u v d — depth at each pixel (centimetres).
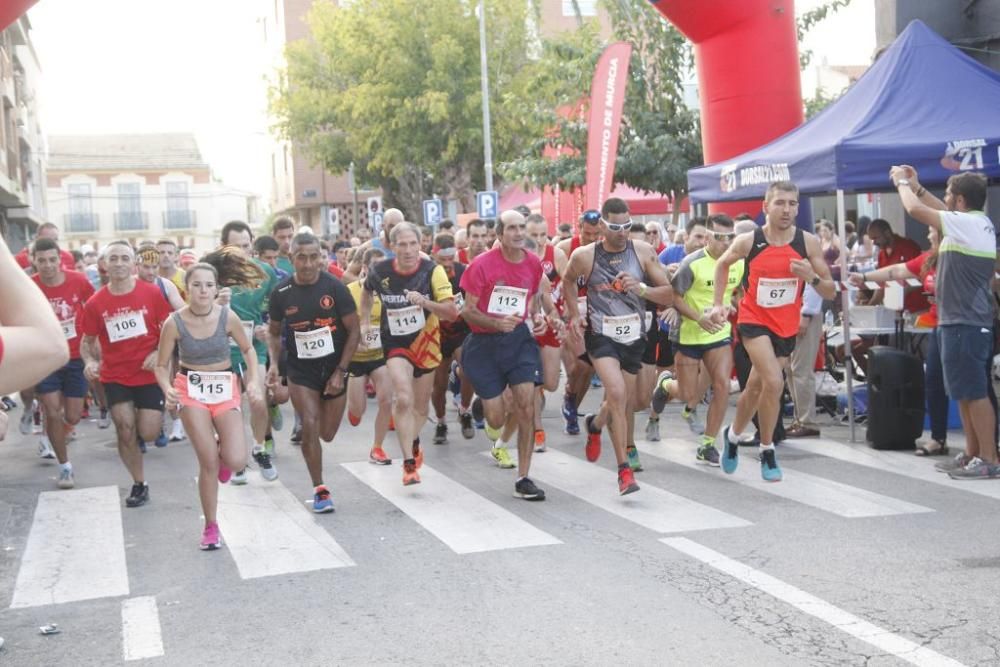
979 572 557
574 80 2098
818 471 830
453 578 575
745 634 473
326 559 623
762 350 777
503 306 747
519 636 480
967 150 882
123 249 789
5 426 271
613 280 762
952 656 440
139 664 469
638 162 1914
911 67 985
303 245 734
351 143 3834
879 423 903
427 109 3444
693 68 1986
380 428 912
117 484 878
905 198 805
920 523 662
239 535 689
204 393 670
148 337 787
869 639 462
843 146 900
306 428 740
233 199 7569
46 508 793
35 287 195
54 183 7019
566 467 882
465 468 894
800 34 1973
